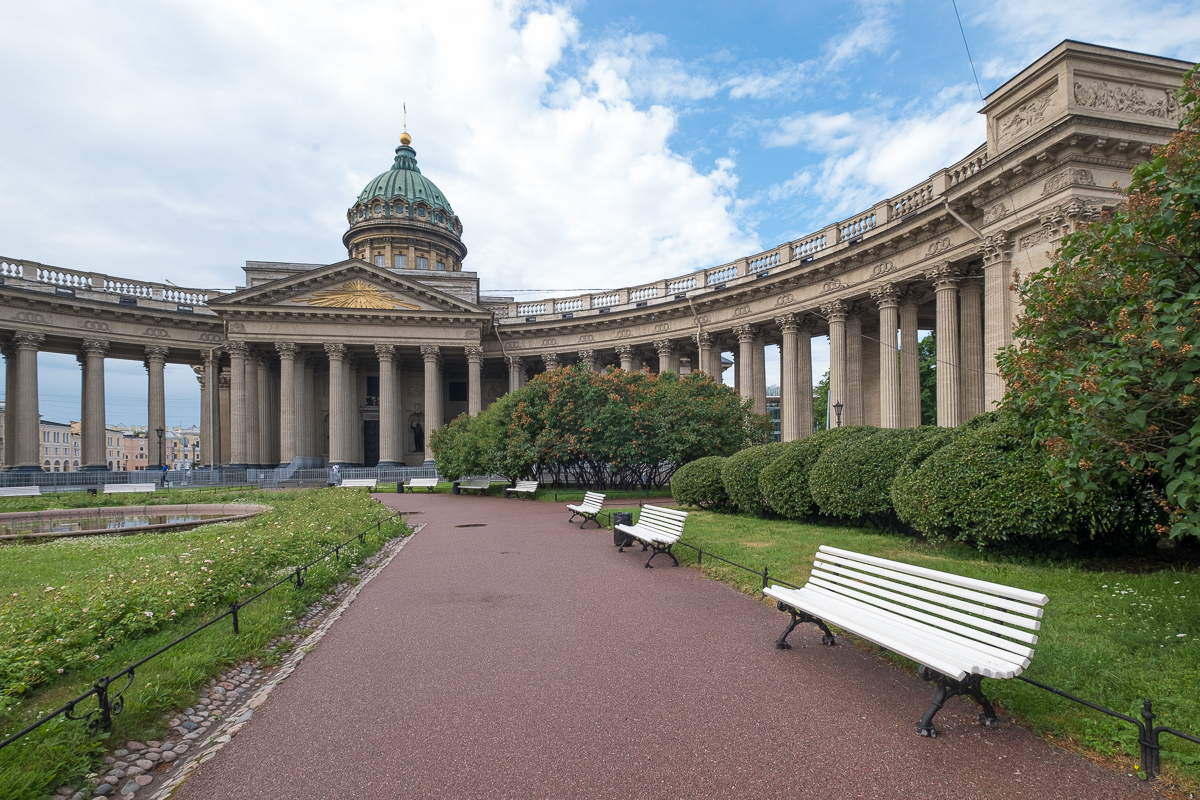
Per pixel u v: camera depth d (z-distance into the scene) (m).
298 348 42.69
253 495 26.30
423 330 43.44
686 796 3.58
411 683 5.46
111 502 24.12
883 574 5.61
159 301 44.66
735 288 34.16
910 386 26.42
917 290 26.56
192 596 7.01
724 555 9.95
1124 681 4.52
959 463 8.89
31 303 39.16
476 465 29.56
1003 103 19.77
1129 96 18.02
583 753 4.12
